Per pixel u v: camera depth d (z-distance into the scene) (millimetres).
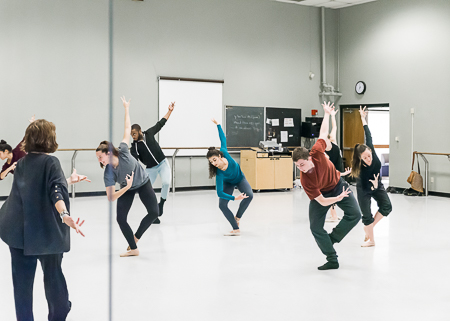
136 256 4250
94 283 3406
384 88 9852
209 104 9500
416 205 7527
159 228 5582
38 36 7543
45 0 7555
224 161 5023
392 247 4648
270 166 9359
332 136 5770
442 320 2742
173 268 3875
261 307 2961
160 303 3020
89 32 8016
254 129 10016
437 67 8844
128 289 3305
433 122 8930
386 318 2775
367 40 10180
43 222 2232
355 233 5344
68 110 7906
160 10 8930
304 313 2855
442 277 3633
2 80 7312
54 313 2363
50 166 2250
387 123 12883
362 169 4484
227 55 9680
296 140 10547
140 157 5926
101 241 4793
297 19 10438
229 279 3578
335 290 3314
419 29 9156
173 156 8984
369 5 10102
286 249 4570
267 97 10156
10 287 3250
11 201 2281
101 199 7836
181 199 8086
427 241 4918
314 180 3553
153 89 8922
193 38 9297
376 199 4613
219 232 5375
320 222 3783
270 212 6789
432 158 8938
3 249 4363
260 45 10039
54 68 7723
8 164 5418
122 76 8609
